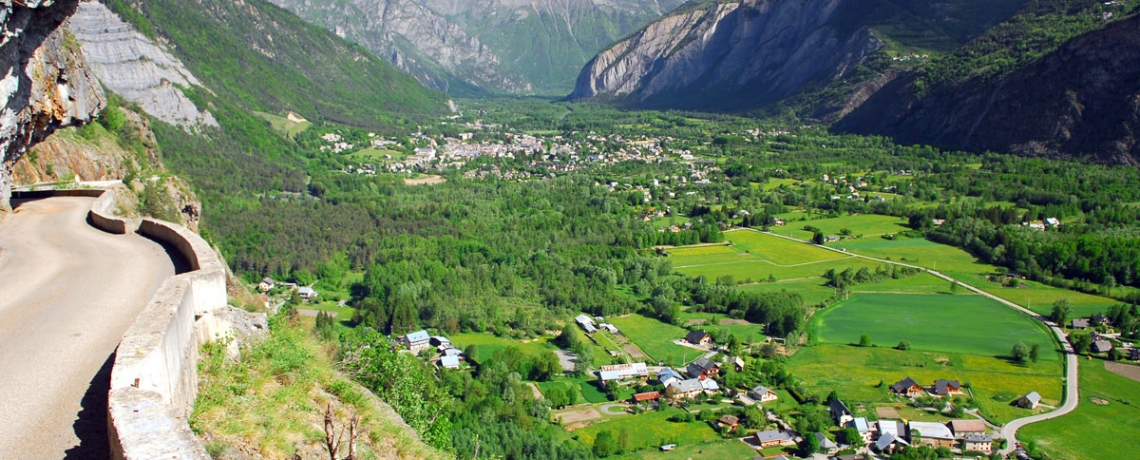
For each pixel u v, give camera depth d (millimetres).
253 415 16578
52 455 12141
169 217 54719
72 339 17406
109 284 22734
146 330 13945
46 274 24078
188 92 172500
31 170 50562
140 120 71438
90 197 44969
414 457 20453
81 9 153750
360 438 19219
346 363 27328
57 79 39562
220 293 19891
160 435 10508
